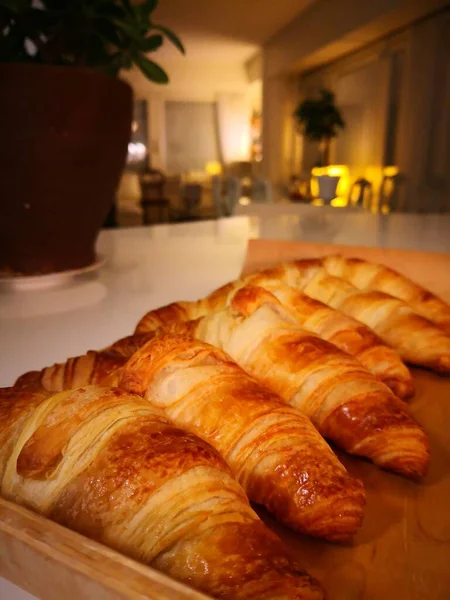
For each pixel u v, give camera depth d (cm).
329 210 176
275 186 430
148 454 18
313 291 45
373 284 48
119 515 17
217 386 24
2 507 16
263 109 483
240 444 23
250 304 33
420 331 39
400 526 23
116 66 60
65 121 46
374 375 31
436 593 20
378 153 344
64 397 20
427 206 292
